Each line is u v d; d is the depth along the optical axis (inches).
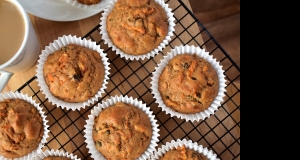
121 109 13.2
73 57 13.3
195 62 13.5
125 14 13.8
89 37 14.8
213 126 14.5
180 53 14.1
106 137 13.0
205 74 13.4
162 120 14.4
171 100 13.6
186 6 15.0
